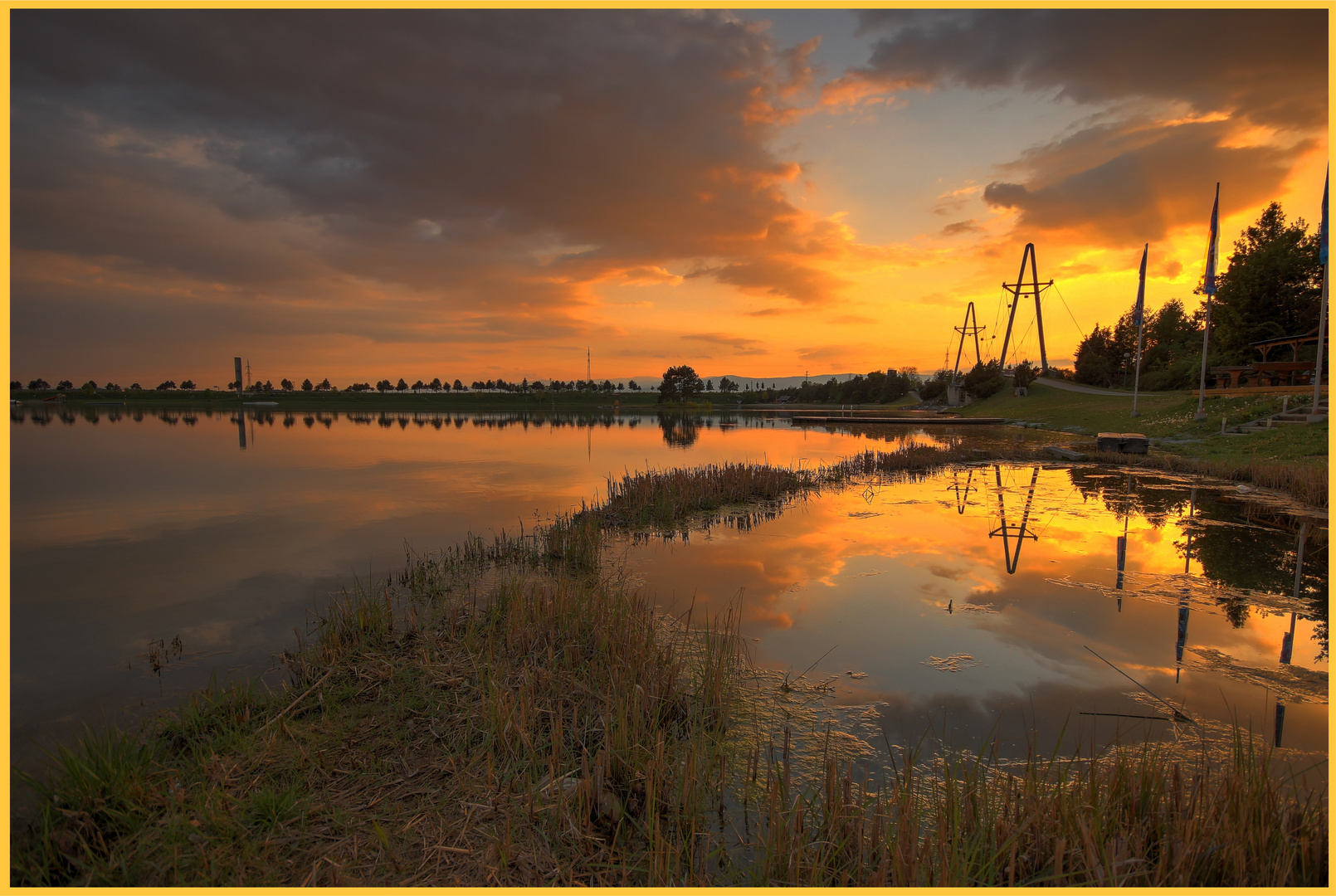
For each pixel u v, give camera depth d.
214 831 3.94
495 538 12.24
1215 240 29.05
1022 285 86.94
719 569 10.36
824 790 4.56
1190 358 49.91
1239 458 22.23
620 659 6.27
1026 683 6.32
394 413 77.00
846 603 8.69
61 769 4.49
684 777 4.29
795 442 36.19
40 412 71.94
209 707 5.44
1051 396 60.31
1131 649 7.13
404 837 3.92
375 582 9.51
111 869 3.59
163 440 35.69
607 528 13.52
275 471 22.52
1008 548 11.66
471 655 6.54
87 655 6.81
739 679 6.37
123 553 11.11
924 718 5.63
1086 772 4.69
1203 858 3.54
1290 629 7.72
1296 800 3.86
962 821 4.09
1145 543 11.98
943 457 25.69
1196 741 5.20
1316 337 32.41
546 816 4.13
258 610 8.27
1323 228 22.69
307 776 4.51
